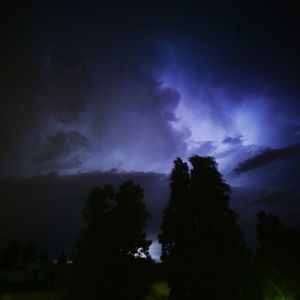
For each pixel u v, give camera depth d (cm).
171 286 2209
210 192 2284
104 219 2202
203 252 2153
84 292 2156
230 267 2162
